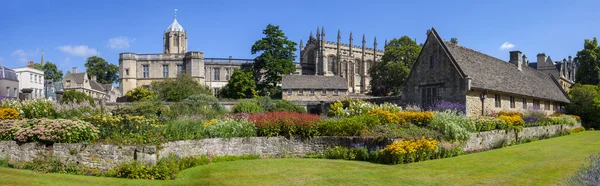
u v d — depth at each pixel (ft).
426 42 112.06
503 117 89.35
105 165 52.70
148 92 204.95
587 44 223.51
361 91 340.80
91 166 53.01
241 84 234.99
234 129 65.98
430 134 66.13
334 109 98.73
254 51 262.26
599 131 127.75
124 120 62.39
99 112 87.76
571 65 318.65
